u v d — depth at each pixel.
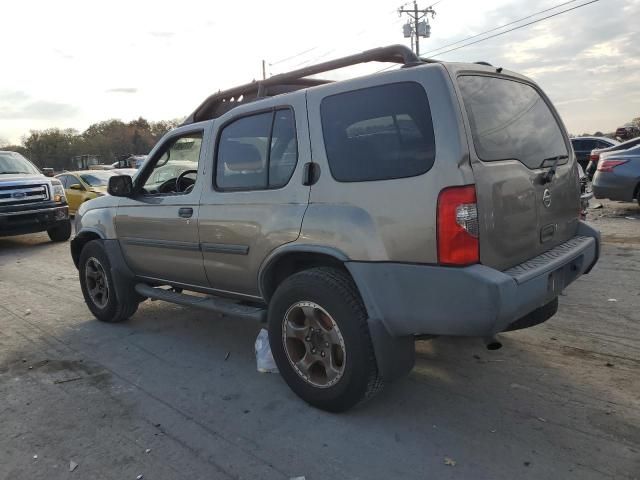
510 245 3.06
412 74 3.01
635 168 11.09
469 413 3.40
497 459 2.89
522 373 3.94
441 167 2.82
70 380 4.17
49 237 12.58
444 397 3.62
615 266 6.97
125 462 3.01
